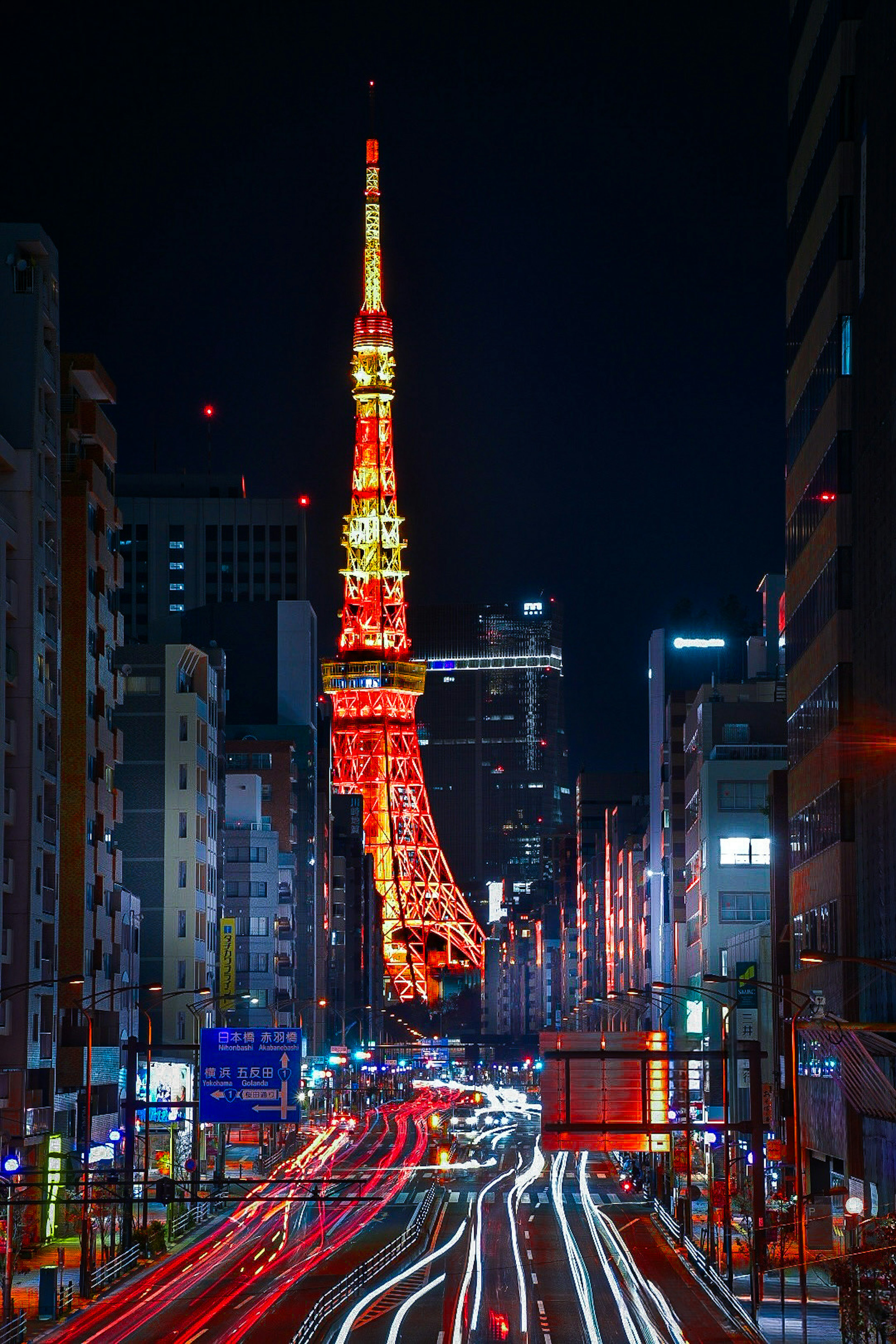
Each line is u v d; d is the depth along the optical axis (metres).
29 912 99.56
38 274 106.50
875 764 89.12
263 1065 84.88
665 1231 103.31
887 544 87.38
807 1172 106.31
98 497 124.06
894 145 86.38
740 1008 153.25
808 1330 65.69
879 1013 87.12
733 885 180.12
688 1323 67.50
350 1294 76.06
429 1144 178.00
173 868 166.38
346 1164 153.00
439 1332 64.69
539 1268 85.69
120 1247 89.19
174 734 168.25
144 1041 147.12
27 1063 97.88
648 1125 83.06
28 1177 96.19
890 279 86.94
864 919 92.00
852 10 98.50
